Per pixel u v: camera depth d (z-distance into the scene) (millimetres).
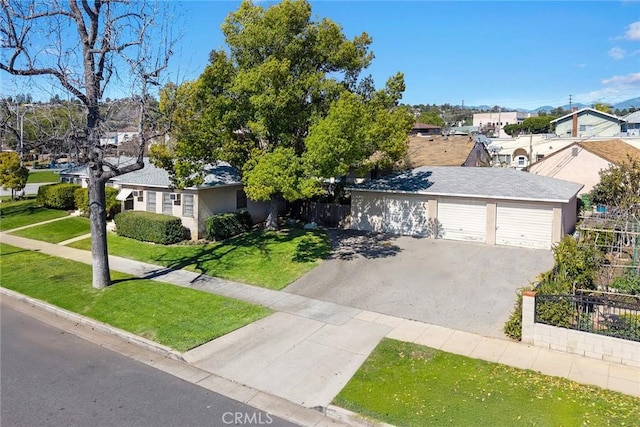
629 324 10070
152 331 11625
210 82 19016
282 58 19641
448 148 31625
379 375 9273
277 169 16953
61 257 19344
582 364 9523
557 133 54281
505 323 11438
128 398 8594
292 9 19031
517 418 7586
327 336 11281
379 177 25750
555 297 10500
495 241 19859
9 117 13273
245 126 20359
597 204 24672
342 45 20297
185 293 14508
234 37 19734
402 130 20906
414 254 18578
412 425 7535
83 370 9766
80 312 13016
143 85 14016
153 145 20375
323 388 8859
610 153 29484
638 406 7867
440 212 21188
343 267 17125
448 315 12516
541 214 18781
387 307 13219
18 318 12938
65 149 14375
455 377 9055
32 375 9516
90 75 13805
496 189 20188
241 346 10812
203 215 22000
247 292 14781
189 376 9484
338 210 24672
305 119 19781
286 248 19875
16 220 27141
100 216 14883
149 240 21531
